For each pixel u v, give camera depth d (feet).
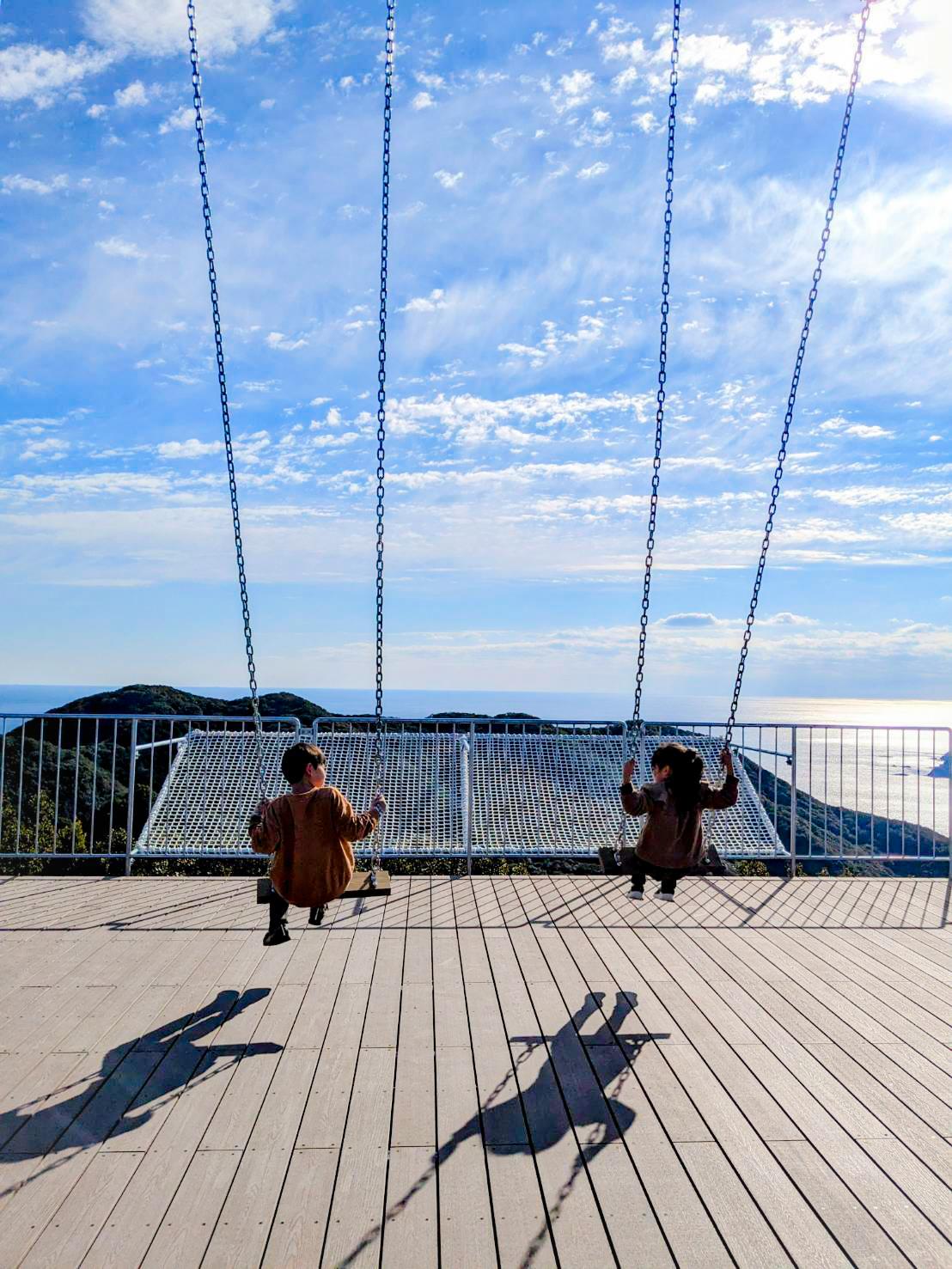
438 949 16.89
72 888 21.53
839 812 24.13
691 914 19.65
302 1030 12.98
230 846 22.82
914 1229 8.39
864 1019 13.61
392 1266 7.80
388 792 24.54
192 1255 7.91
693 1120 10.41
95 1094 10.94
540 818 24.00
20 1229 8.23
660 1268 7.80
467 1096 10.94
